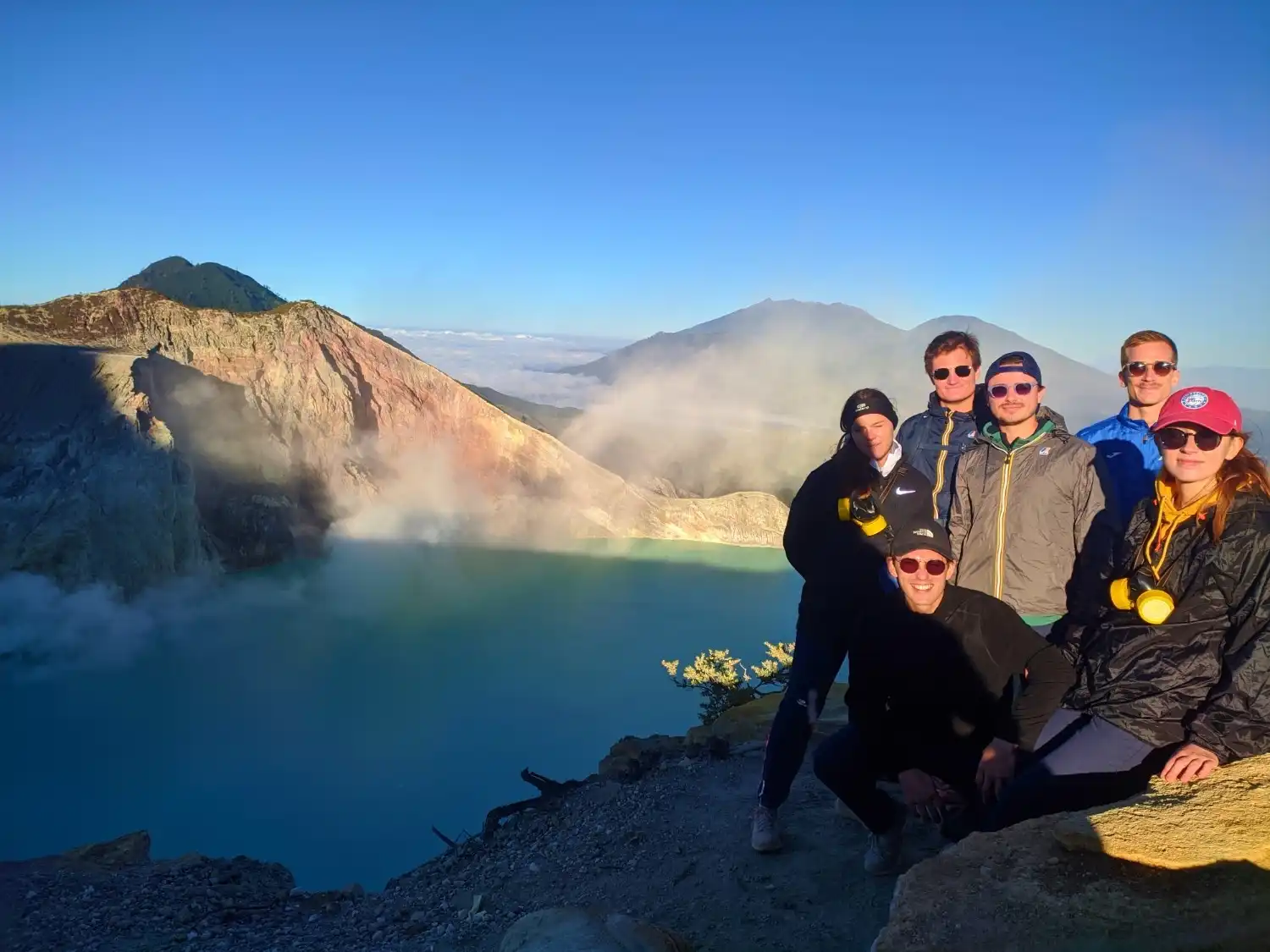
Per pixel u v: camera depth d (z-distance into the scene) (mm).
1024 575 4199
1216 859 2324
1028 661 3723
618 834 5738
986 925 2221
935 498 4941
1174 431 3168
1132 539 3463
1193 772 2902
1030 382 4145
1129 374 5203
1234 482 3137
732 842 5180
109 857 7230
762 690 10836
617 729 18781
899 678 4012
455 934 4926
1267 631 2945
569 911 3660
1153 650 3271
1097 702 3428
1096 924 2158
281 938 5438
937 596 3873
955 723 4023
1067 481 4125
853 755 4207
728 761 6820
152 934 5496
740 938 4035
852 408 4574
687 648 24844
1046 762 3367
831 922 4078
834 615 4766
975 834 2674
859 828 5129
